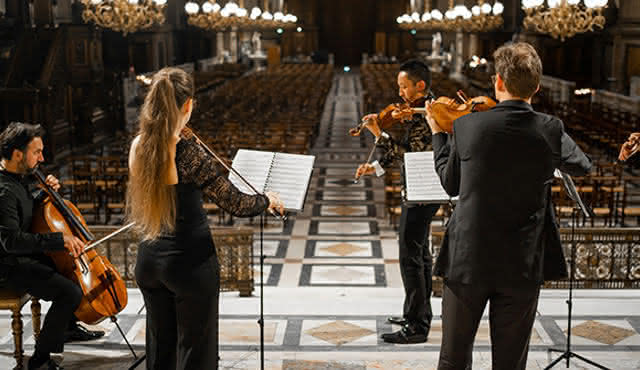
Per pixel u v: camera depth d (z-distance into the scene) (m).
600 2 15.82
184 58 42.53
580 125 19.55
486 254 3.14
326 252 10.32
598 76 33.44
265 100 23.31
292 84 29.38
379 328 5.39
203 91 29.30
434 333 5.30
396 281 9.08
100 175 12.15
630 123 19.30
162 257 3.36
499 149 3.08
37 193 4.98
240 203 3.41
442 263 3.34
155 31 35.78
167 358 3.63
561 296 6.09
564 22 16.36
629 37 29.28
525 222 3.13
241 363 4.71
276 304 5.92
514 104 3.14
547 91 27.95
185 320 3.45
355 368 4.64
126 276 6.30
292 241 10.86
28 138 4.51
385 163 5.08
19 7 20.98
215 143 13.80
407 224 5.00
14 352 4.76
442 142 3.57
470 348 3.39
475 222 3.14
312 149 19.09
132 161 3.31
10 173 4.55
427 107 3.64
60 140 18.08
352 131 5.07
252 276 6.35
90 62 20.70
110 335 5.19
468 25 33.91
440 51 47.50
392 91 25.42
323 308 5.81
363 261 9.91
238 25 32.72
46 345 4.54
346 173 16.06
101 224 11.75
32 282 4.50
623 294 6.21
